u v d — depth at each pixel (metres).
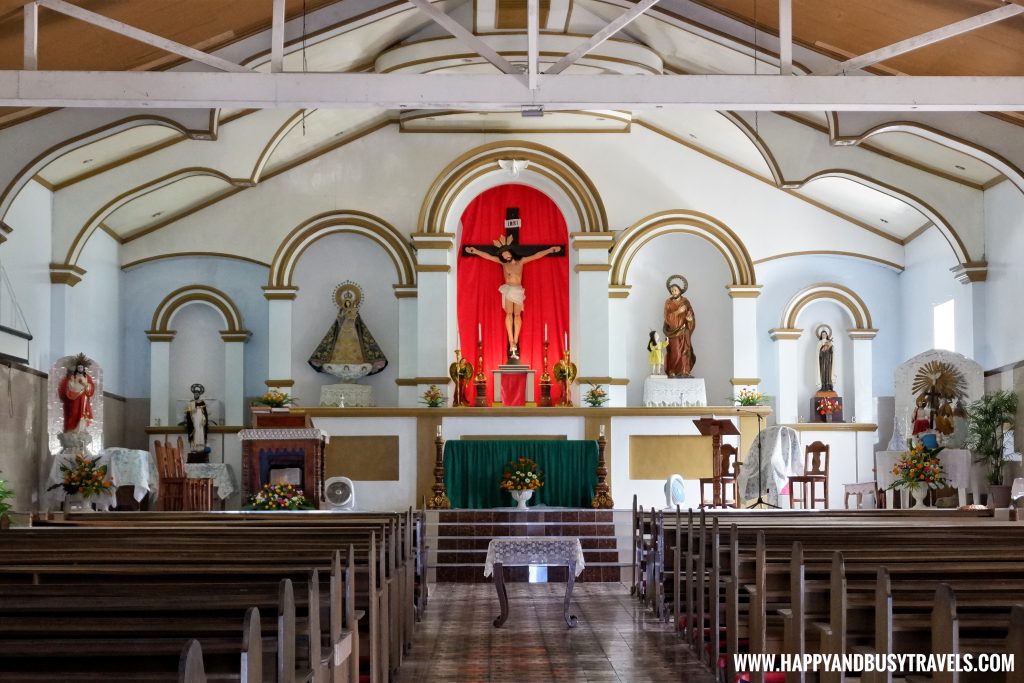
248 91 12.28
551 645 11.27
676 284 23.64
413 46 20.70
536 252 23.72
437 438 19.64
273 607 5.83
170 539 9.59
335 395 22.84
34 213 18.92
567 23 20.44
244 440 17.38
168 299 23.86
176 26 15.03
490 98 12.28
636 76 12.33
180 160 19.80
